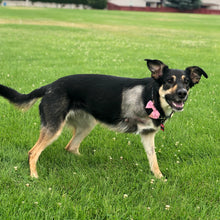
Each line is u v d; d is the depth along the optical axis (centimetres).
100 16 1928
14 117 275
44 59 528
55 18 1606
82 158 223
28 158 204
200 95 349
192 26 1527
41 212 169
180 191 192
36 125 264
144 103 200
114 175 204
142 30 1242
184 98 191
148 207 173
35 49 623
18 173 201
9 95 215
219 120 282
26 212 166
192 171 207
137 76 420
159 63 197
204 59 586
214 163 218
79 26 1270
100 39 852
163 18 2072
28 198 176
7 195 178
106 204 174
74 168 212
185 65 518
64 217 166
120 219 168
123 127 211
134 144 245
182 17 2234
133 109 204
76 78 211
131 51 659
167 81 195
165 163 222
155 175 207
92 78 211
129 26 1409
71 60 526
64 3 2911
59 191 187
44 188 187
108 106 207
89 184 194
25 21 1359
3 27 1062
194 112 303
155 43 827
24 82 364
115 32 1108
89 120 223
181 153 233
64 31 1036
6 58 516
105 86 208
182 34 1127
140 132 207
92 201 179
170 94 193
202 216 172
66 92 207
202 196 188
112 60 536
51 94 206
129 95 205
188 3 3148
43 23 1316
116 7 3144
